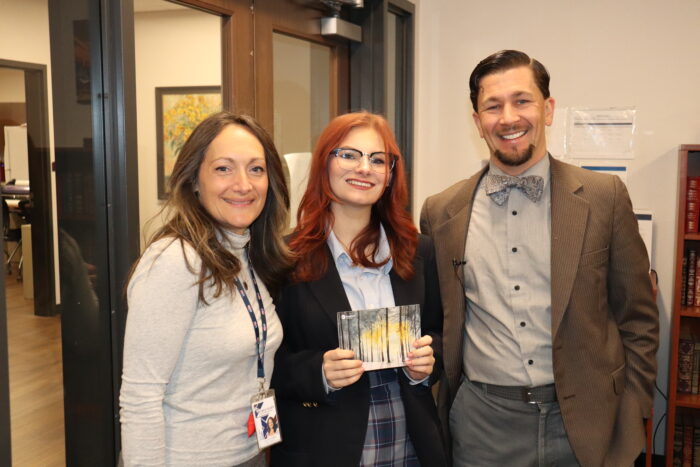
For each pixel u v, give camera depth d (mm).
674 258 3109
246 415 1273
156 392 1133
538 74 1679
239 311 1256
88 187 1649
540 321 1657
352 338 1430
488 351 1705
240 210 1253
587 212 1642
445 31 3445
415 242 1637
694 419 3041
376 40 3027
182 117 1942
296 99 2645
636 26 3123
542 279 1671
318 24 2754
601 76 3199
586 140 3244
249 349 1253
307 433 1482
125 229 1629
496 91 1669
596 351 1625
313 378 1437
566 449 1667
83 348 1712
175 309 1142
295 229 1610
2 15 1674
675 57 3080
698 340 2908
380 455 1471
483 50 3385
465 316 1783
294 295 1525
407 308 1476
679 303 2809
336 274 1534
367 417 1464
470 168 3475
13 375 1755
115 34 1592
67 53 1636
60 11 1625
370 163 1508
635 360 1697
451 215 1821
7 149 1719
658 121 3135
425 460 1503
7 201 1713
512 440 1683
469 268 1749
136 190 1657
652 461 3182
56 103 1662
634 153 3182
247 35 2262
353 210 1580
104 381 1688
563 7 3225
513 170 1729
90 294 1682
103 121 1629
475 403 1745
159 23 1839
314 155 1572
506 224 1721
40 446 1770
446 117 3488
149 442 1117
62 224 1692
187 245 1188
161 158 1859
